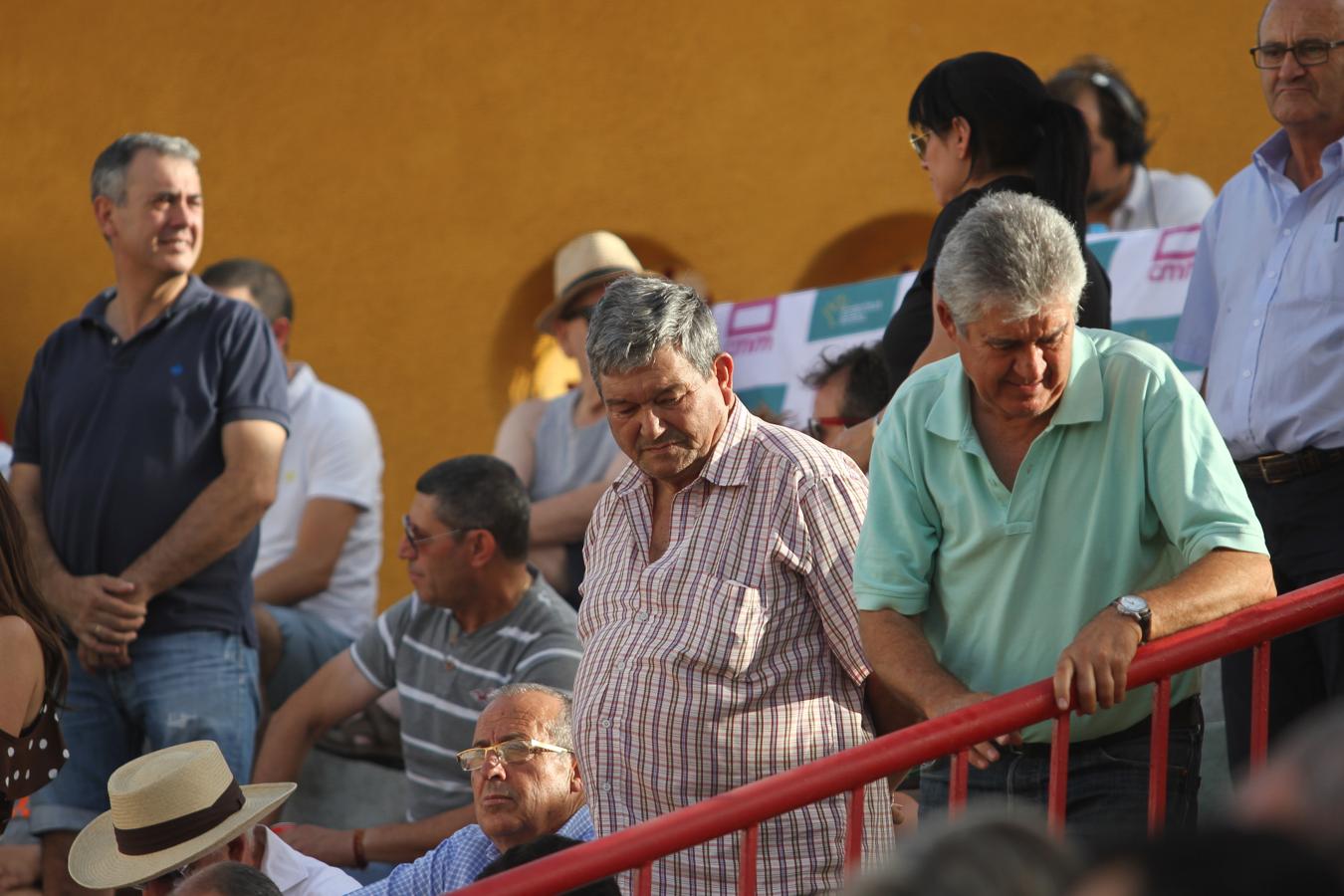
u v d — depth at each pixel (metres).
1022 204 11.03
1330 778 4.12
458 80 32.41
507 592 18.53
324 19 32.78
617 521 12.58
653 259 32.00
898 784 12.41
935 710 11.09
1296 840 4.04
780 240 31.17
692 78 31.61
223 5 33.09
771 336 21.30
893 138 30.58
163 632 18.70
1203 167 28.52
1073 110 14.69
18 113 33.62
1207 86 28.55
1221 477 11.16
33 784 14.73
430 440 32.31
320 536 23.12
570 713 13.77
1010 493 11.45
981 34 29.97
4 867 19.23
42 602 15.08
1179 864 4.03
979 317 10.87
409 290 32.53
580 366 22.30
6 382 33.47
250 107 33.00
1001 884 4.25
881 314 20.64
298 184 32.88
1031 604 11.50
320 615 23.16
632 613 12.11
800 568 11.91
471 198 32.38
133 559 18.80
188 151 19.41
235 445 18.89
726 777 11.71
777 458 12.08
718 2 31.48
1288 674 14.28
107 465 18.88
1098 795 11.72
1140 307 18.81
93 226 33.25
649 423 11.88
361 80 32.69
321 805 21.69
